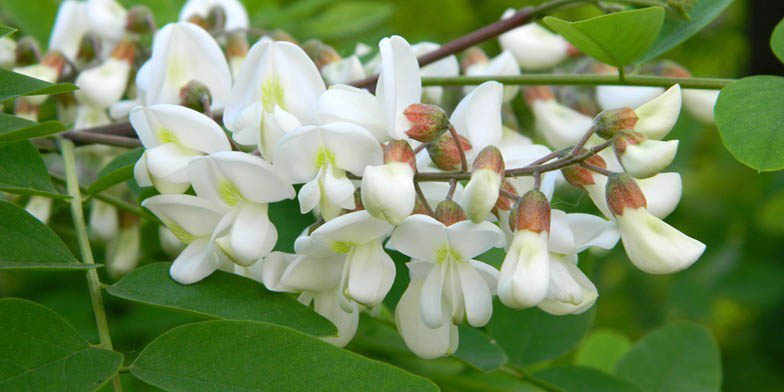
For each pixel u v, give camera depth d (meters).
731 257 0.66
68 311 0.40
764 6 0.55
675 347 0.39
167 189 0.30
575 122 0.40
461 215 0.29
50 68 0.40
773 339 0.68
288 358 0.27
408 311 0.30
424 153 0.30
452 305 0.29
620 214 0.29
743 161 0.30
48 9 0.46
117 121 0.40
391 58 0.29
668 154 0.28
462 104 0.30
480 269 0.29
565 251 0.29
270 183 0.29
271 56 0.30
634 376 0.39
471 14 0.70
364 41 0.50
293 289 0.30
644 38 0.33
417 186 0.29
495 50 0.64
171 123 0.30
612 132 0.29
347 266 0.29
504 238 0.28
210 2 0.42
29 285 0.41
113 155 0.41
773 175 0.67
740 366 0.69
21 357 0.27
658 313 0.69
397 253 0.35
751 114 0.30
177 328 0.28
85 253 0.31
